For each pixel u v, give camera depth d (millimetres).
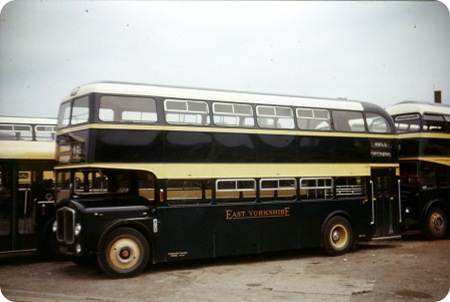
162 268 10930
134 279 9688
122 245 9742
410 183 15461
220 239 10805
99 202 9867
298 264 11375
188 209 10461
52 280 9609
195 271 10562
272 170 11562
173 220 10281
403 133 15820
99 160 9555
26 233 11305
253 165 11312
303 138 12109
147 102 10195
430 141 15539
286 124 11898
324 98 12805
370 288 8773
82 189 10133
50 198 11672
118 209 9734
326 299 8062
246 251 11117
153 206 10133
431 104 16016
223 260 12078
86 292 8602
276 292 8547
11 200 11250
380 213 13375
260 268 10883
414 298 8086
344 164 12711
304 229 11984
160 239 10133
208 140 10781
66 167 10320
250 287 8953
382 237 13344
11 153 11375
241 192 11141
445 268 10625
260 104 11578
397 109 16078
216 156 10844
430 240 15422
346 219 12695
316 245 12156
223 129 10977
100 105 9703
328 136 12523
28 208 11406
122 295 8398
